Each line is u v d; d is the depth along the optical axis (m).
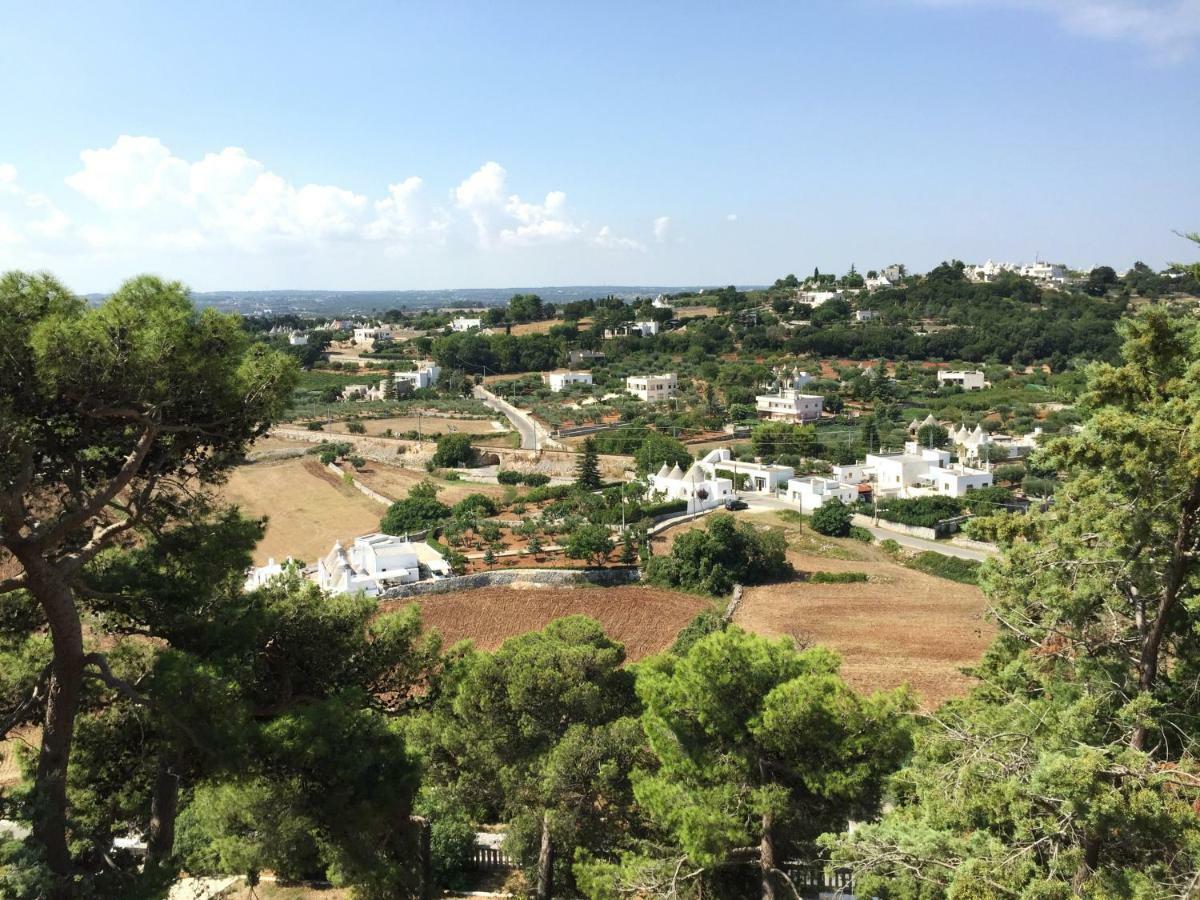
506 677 23.53
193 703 15.98
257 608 19.17
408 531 78.62
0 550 16.67
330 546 77.00
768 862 18.48
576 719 23.17
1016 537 22.53
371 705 21.45
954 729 18.16
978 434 106.75
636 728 21.77
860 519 83.56
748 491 97.94
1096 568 19.19
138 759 18.97
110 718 18.84
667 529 78.75
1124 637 19.78
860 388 148.88
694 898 18.67
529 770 22.17
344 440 126.81
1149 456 16.53
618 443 118.94
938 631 53.00
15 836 17.23
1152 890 13.45
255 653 19.19
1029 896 13.38
